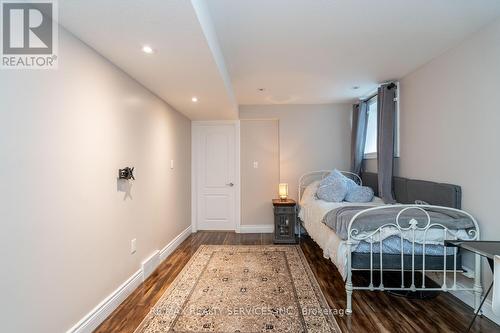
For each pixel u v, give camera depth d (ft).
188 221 15.34
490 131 6.93
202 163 16.35
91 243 6.47
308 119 15.75
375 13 6.44
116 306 7.47
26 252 4.69
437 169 8.96
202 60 7.13
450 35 7.52
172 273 9.82
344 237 7.35
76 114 5.95
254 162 16.24
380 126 11.68
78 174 6.01
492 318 6.81
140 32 5.67
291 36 7.59
